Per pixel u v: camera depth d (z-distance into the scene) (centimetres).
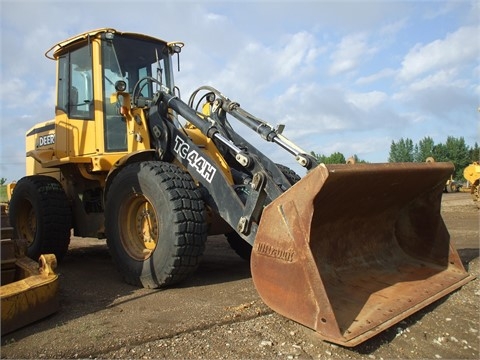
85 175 521
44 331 296
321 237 347
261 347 274
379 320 294
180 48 580
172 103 457
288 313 290
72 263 566
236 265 533
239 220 379
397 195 386
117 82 468
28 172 691
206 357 261
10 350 265
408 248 429
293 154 404
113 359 258
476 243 642
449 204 1581
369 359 265
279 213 299
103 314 332
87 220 546
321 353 268
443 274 396
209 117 491
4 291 296
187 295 383
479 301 359
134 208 441
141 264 414
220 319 314
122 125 503
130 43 535
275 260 299
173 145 450
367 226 395
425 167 367
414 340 294
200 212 402
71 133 551
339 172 283
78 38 527
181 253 388
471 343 293
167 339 284
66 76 564
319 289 275
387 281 366
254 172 380
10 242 373
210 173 411
